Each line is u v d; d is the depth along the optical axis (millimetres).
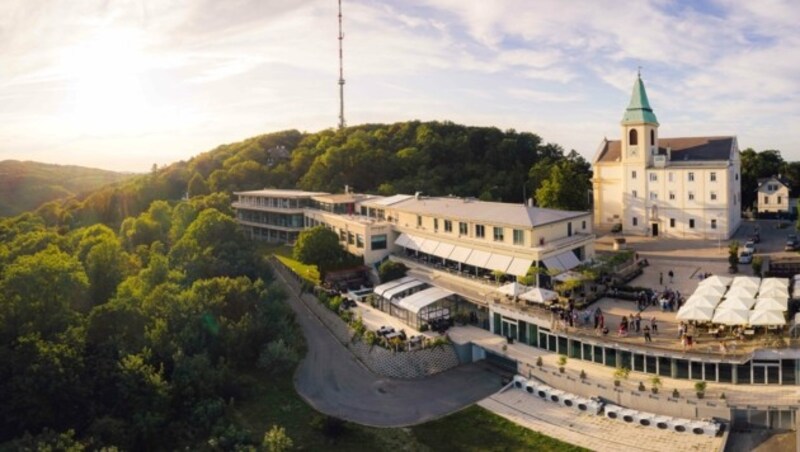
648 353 64188
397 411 65750
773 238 123375
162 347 70500
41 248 107062
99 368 64750
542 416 62188
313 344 83500
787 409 55156
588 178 177875
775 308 62656
